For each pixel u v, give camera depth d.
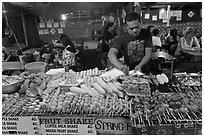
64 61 3.12
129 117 1.34
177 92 1.63
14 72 3.20
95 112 1.41
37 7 3.65
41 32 4.84
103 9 4.06
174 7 4.36
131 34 2.29
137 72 1.99
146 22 4.53
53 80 1.84
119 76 1.78
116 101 1.48
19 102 1.55
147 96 1.53
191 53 3.77
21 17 4.42
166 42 4.34
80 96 1.57
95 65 3.97
